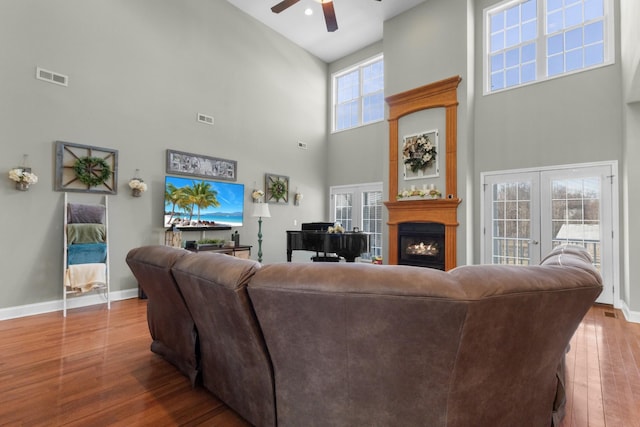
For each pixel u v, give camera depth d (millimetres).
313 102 7242
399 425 1299
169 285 2047
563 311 1333
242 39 5844
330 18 4039
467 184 4922
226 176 5523
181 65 4977
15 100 3480
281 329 1371
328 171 7531
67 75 3842
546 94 4598
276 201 6348
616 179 4039
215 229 5348
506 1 4969
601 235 4133
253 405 1646
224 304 1523
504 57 5090
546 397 1585
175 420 1735
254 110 6031
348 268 1239
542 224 4574
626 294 3760
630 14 3209
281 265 1369
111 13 4230
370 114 6984
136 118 4457
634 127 3637
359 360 1277
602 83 4176
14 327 3199
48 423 1690
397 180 5738
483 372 1267
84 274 3770
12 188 3465
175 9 4918
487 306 1104
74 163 3877
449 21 5191
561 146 4453
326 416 1397
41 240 3652
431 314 1109
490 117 5062
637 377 2275
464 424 1289
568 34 4547
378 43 6754
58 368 2328
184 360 2211
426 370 1220
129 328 3203
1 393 1981
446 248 4977
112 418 1744
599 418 1784
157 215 4656
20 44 3518
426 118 5406
